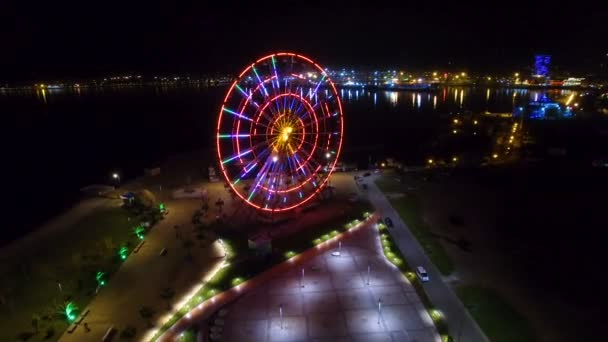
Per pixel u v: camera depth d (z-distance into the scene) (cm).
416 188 7888
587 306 4403
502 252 5491
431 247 5584
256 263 5191
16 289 4884
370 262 5203
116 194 7819
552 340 3897
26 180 10394
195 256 5419
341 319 4156
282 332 3991
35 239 6166
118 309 4388
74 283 4919
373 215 6625
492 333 3956
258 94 7400
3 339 4053
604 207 6881
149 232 6106
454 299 4459
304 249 5531
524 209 6869
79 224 6581
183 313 4259
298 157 7875
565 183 8056
